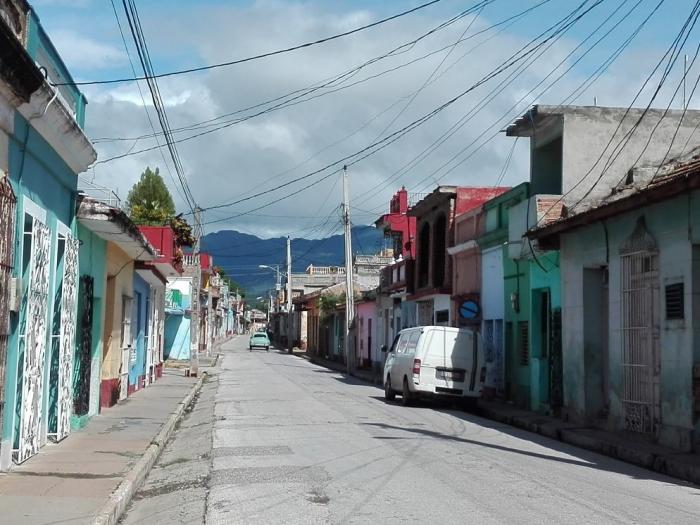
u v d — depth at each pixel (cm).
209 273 6512
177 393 2575
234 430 1595
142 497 1004
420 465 1148
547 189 2303
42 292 1147
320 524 788
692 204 1378
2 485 946
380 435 1511
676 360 1411
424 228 3528
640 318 1578
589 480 1086
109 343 1986
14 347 1030
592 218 1625
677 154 2141
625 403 1609
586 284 1825
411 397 2261
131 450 1266
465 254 2953
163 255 2564
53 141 1190
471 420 1961
